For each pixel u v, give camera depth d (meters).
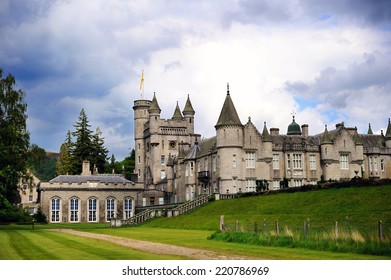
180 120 116.94
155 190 104.50
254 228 41.56
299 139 89.12
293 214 51.50
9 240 37.25
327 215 47.78
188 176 93.00
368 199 49.59
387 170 91.00
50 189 90.44
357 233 29.28
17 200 90.00
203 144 92.69
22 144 61.62
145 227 64.38
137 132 123.56
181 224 60.31
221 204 66.44
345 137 87.19
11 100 60.88
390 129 92.62
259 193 65.31
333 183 57.44
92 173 125.75
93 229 60.25
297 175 84.81
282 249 29.36
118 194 94.00
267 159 82.12
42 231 53.41
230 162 79.31
